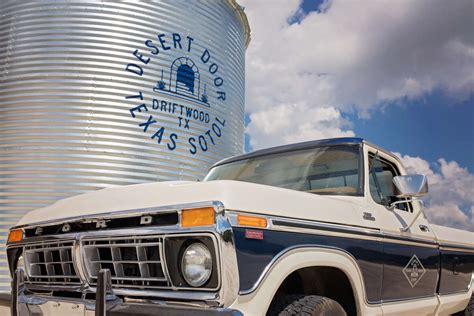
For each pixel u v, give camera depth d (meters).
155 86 9.55
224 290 1.94
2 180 8.67
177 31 10.13
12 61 9.23
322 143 3.56
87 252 2.46
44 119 8.84
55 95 8.94
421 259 3.57
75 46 9.18
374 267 2.90
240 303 1.97
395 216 3.40
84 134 8.84
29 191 8.56
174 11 10.16
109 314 2.10
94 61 9.16
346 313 2.64
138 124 9.20
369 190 3.26
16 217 8.48
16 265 3.03
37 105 8.90
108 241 2.37
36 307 2.59
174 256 2.11
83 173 8.68
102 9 9.42
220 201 2.03
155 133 9.38
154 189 2.35
